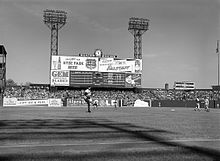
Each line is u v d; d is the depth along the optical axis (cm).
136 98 8331
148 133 1236
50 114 2884
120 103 7631
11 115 2653
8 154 783
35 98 7150
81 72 7875
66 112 3409
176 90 9619
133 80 8175
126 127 1509
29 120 1984
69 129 1386
